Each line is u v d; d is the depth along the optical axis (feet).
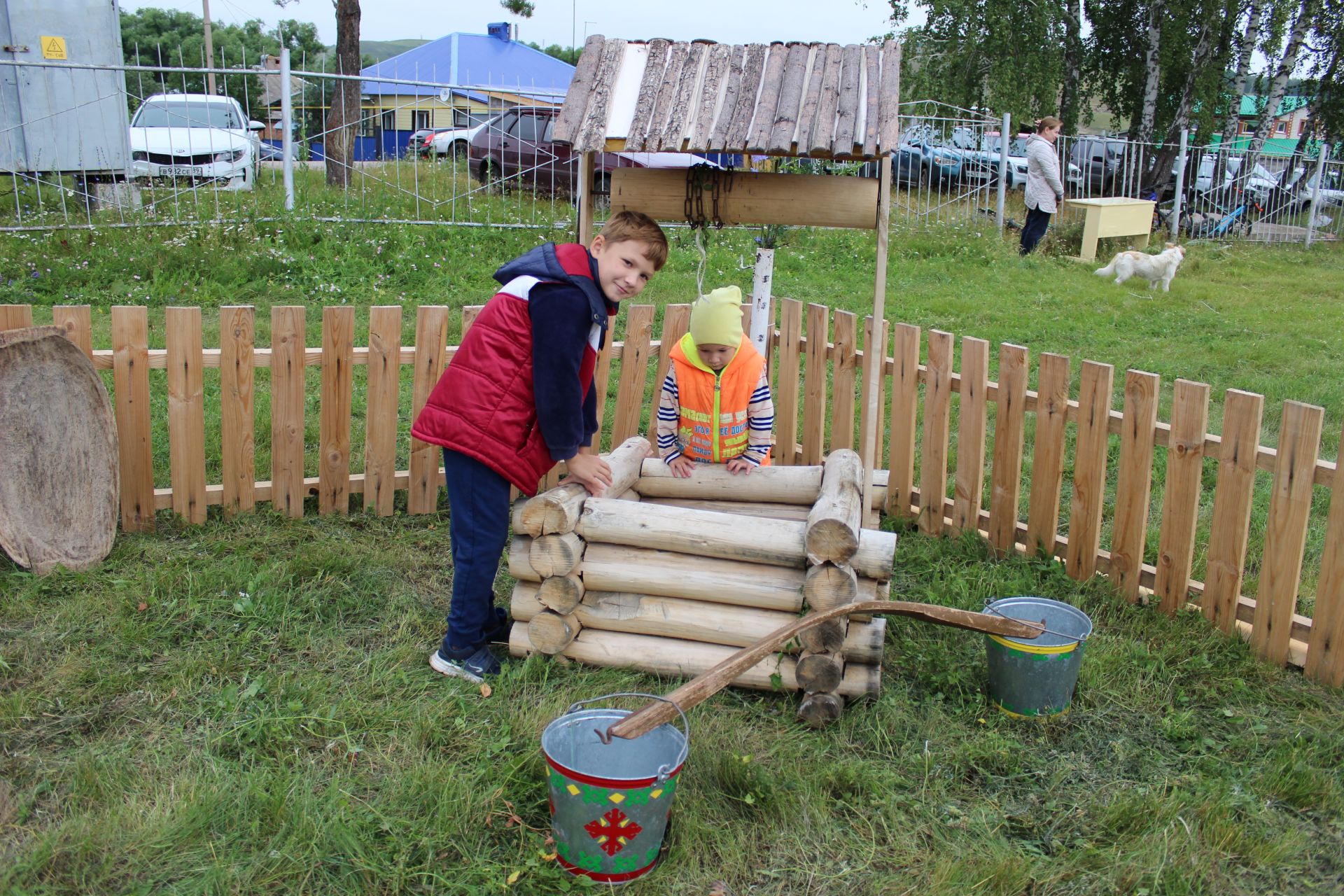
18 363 12.57
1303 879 8.63
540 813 9.10
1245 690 11.48
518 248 34.76
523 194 44.62
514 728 10.26
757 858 8.76
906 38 66.95
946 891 8.29
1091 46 68.08
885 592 10.81
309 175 41.04
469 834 8.76
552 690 10.98
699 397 12.38
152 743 9.86
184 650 11.56
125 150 36.68
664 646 11.19
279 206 34.55
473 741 10.12
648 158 38.52
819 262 37.88
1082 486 13.94
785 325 17.60
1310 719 11.01
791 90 11.28
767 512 12.66
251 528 15.01
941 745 10.42
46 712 10.23
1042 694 10.76
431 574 14.05
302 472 15.47
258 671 11.30
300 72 35.47
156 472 16.58
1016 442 14.62
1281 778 9.74
